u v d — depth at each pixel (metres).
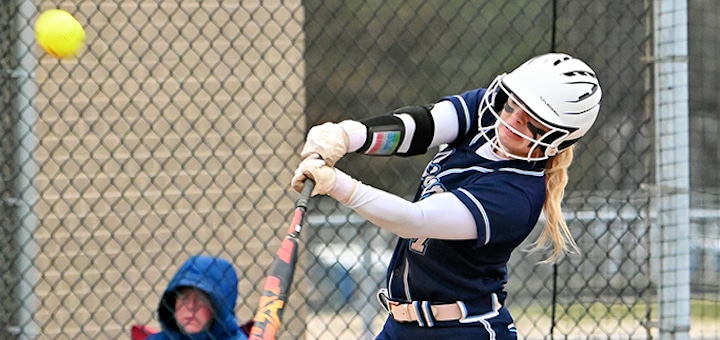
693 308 19.06
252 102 20.92
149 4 21.14
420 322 12.75
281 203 21.75
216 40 21.38
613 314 18.12
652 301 17.08
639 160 18.28
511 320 13.02
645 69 17.12
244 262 21.58
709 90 18.98
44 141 20.83
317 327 21.95
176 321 14.77
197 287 14.60
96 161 20.86
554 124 11.82
